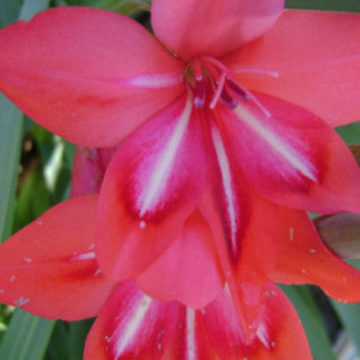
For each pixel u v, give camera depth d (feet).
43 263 0.61
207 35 0.59
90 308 0.64
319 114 0.61
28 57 0.55
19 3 0.76
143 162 0.59
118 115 0.58
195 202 0.60
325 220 0.63
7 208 0.65
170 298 0.59
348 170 0.60
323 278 0.61
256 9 0.57
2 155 0.65
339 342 1.08
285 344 0.65
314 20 0.58
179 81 0.61
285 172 0.61
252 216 0.61
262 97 0.61
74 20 0.55
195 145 0.61
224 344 0.64
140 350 0.64
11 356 0.70
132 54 0.57
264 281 0.60
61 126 0.57
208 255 0.60
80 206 0.61
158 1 0.56
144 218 0.58
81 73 0.56
